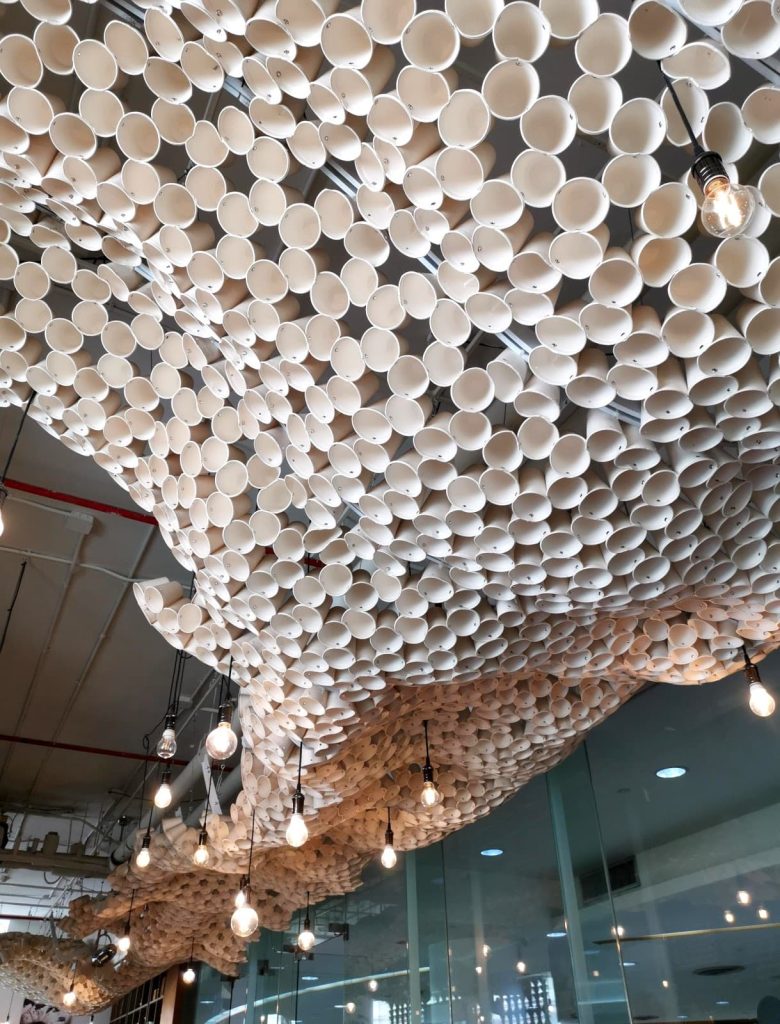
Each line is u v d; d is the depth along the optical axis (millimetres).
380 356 2248
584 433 3230
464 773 4461
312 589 2873
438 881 6480
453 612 2881
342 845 5609
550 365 2125
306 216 2176
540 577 2689
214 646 3393
